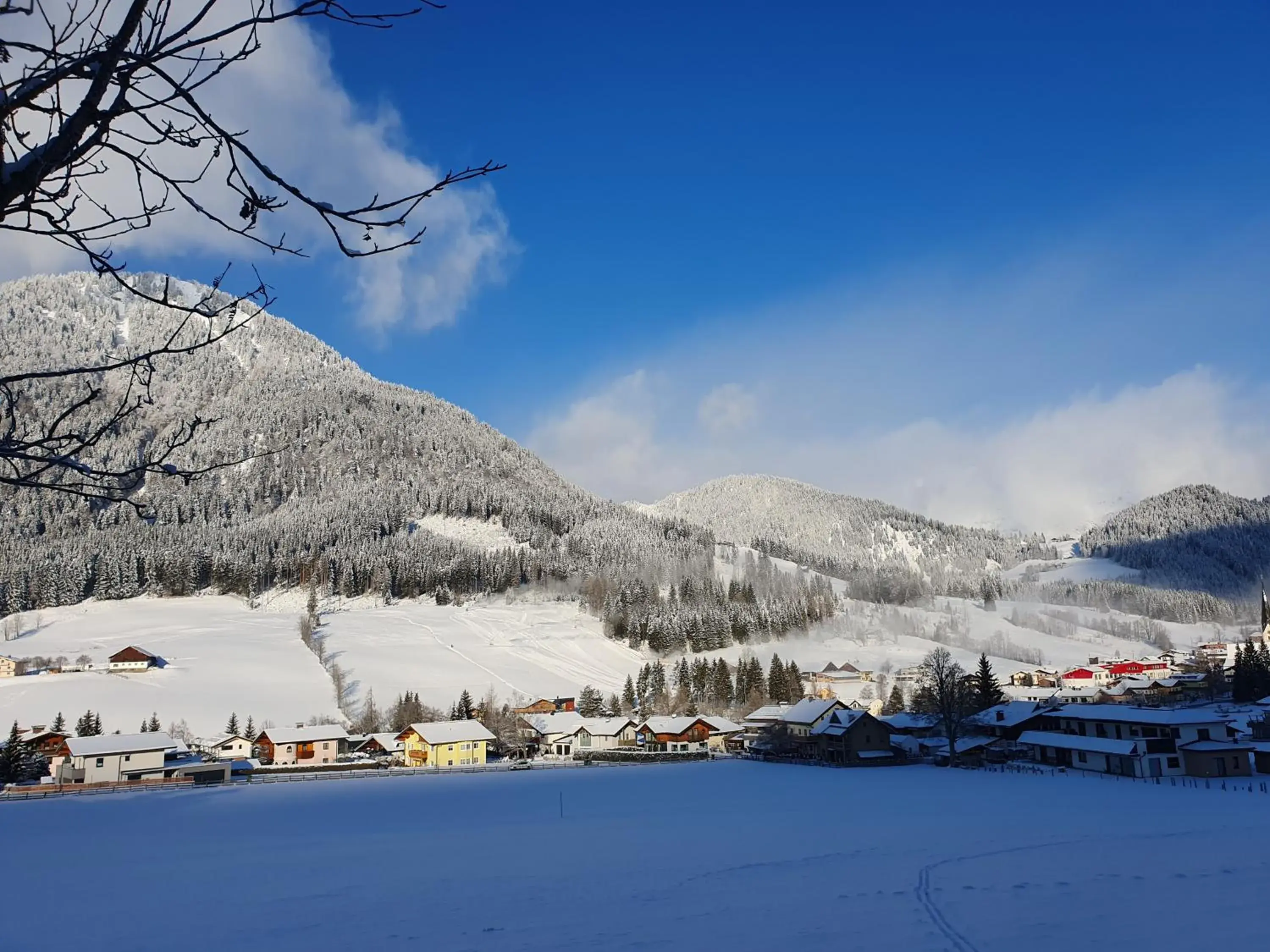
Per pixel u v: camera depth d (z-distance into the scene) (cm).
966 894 1952
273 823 4400
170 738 7462
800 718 8825
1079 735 7200
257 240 429
